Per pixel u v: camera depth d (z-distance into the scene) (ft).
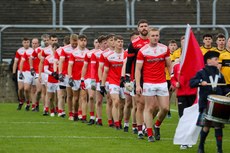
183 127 75.25
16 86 155.53
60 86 116.37
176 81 84.69
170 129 97.30
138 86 80.59
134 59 83.35
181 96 85.15
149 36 80.48
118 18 213.25
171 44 116.26
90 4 216.74
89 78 105.60
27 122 106.42
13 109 135.64
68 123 105.50
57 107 124.77
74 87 109.70
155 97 81.41
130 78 83.66
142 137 84.69
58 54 116.37
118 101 95.91
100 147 77.00
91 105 104.06
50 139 83.76
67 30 171.94
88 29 166.50
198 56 80.43
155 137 83.76
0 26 157.69
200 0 217.15
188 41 80.23
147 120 81.56
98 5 216.54
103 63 100.01
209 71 72.59
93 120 104.01
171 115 123.34
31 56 129.08
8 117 116.16
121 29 174.09
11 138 84.58
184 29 165.78
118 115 96.53
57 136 86.84
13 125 101.14
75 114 110.52
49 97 120.16
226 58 93.76
